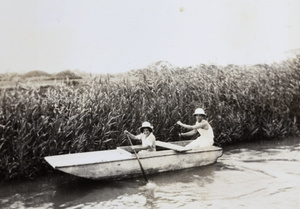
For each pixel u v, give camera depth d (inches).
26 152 270.8
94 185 246.7
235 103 399.9
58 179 266.5
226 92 393.1
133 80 391.2
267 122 403.5
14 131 271.0
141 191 230.7
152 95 370.6
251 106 399.5
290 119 415.8
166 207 200.5
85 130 304.8
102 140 307.4
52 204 211.0
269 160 303.1
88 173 239.6
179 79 397.4
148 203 208.1
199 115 304.8
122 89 355.6
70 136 296.2
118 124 317.4
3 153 274.4
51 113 299.9
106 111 321.4
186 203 206.2
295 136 413.4
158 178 258.2
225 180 249.4
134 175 258.8
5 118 274.7
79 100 312.8
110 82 365.1
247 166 285.1
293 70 459.8
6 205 210.7
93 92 330.0
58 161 248.8
